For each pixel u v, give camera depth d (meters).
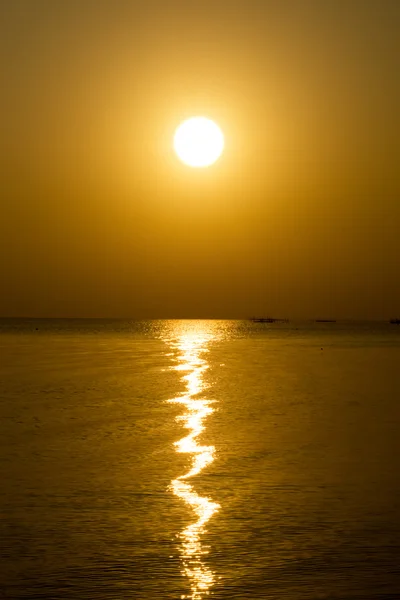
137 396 83.69
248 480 41.41
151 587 25.88
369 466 45.12
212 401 79.56
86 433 57.50
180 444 52.72
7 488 39.38
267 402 79.00
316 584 26.14
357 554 29.12
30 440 54.28
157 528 32.41
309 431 58.91
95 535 31.42
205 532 31.89
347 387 96.12
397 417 67.31
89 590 25.59
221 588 25.78
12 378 105.50
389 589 25.67
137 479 41.56
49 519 33.69
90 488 39.41
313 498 37.44
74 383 98.56
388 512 34.91
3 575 26.94
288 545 30.17
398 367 134.38
